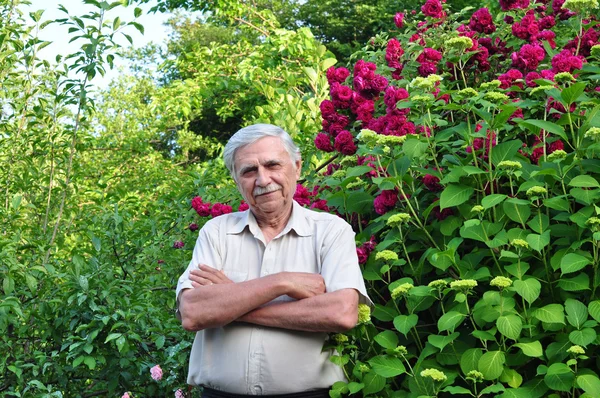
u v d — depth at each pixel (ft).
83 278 13.88
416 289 8.48
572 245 8.34
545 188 8.63
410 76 12.89
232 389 8.60
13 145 18.88
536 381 8.20
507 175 9.09
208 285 8.61
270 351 8.45
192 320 8.50
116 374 14.20
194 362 9.02
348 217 10.63
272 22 35.35
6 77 18.84
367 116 11.16
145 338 14.82
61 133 19.15
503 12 13.92
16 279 14.55
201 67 38.50
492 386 7.93
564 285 8.31
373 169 9.74
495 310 8.13
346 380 9.00
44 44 18.57
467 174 9.05
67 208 19.13
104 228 16.40
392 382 9.19
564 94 8.71
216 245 9.16
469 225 8.34
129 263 16.15
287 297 8.75
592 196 8.39
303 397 8.58
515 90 9.97
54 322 14.38
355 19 69.77
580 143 9.11
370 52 14.53
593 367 8.41
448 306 8.97
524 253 8.52
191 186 16.16
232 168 8.98
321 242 8.89
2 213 17.01
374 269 9.46
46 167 19.34
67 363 14.47
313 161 14.34
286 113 18.16
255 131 8.76
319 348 8.61
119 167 26.73
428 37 13.12
